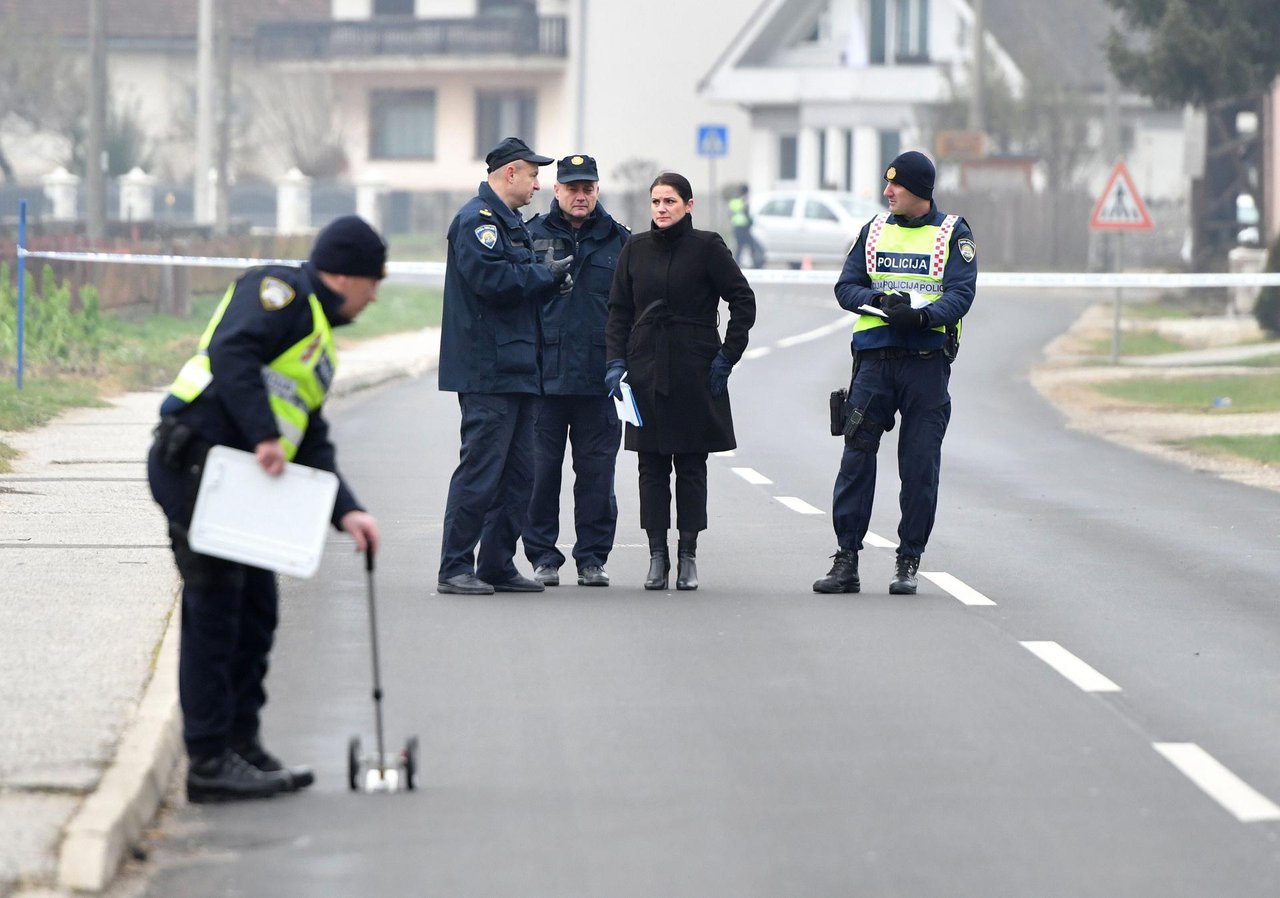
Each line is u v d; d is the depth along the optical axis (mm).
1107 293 136250
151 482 20125
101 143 111312
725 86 192500
